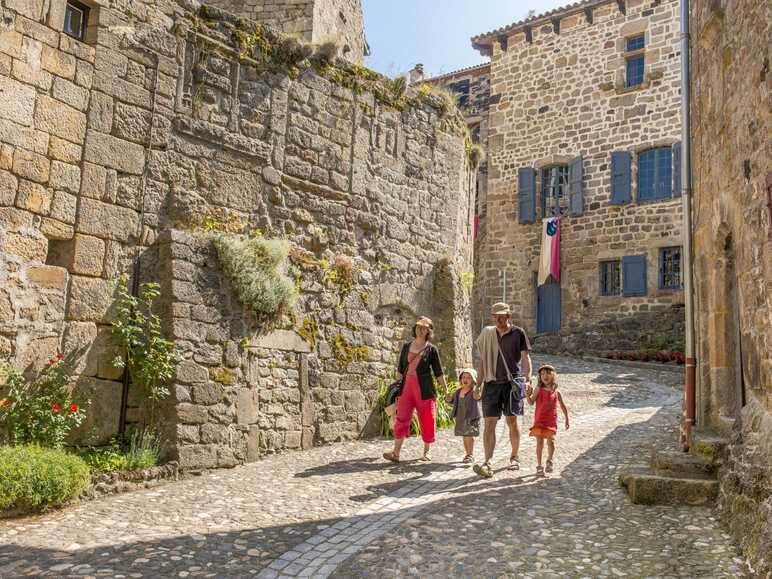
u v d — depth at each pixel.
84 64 6.80
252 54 8.43
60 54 6.61
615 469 6.50
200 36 7.89
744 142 5.33
